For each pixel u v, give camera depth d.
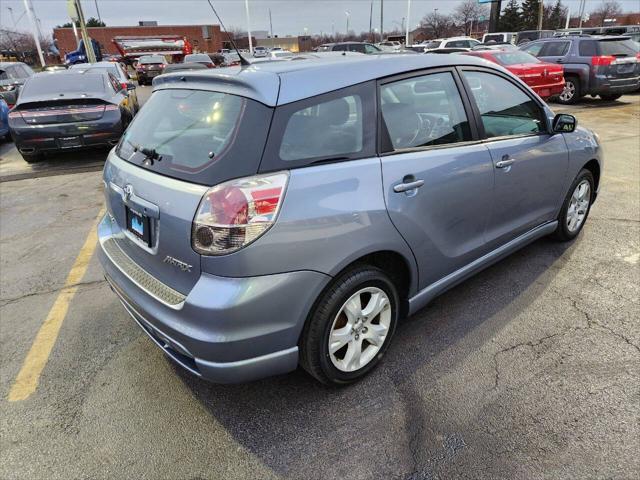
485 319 3.20
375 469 2.13
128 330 3.27
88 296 3.76
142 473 2.16
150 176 2.36
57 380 2.79
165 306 2.23
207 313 2.05
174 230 2.16
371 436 2.30
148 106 2.88
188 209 2.09
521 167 3.29
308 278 2.18
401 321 3.21
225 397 2.60
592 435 2.25
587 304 3.32
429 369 2.74
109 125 7.93
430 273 2.83
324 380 2.50
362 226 2.30
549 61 13.29
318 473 2.12
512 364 2.75
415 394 2.56
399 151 2.53
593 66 12.23
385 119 2.50
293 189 2.11
